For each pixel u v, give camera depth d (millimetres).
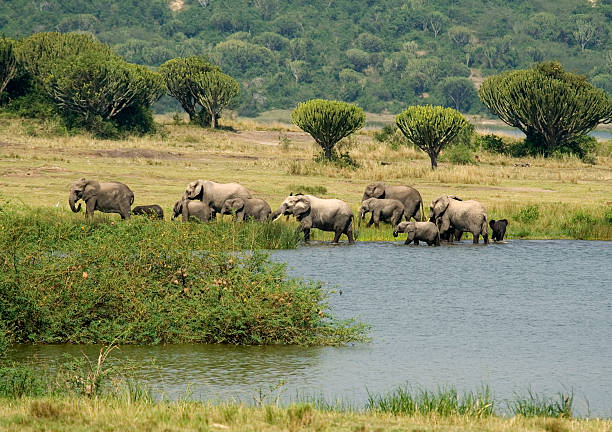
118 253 15227
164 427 7918
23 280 14117
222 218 27219
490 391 11297
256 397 10727
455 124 49000
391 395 10922
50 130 57500
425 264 22516
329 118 49750
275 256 23344
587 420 9195
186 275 15156
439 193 38719
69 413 8500
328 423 8219
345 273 20812
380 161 53812
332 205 26766
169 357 13008
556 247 26516
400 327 15148
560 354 13336
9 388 10305
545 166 57500
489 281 20047
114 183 26922
